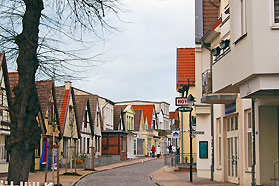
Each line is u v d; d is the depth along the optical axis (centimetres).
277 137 1688
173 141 9100
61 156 3988
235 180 2145
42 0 1325
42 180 2492
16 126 1319
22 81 1323
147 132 7094
